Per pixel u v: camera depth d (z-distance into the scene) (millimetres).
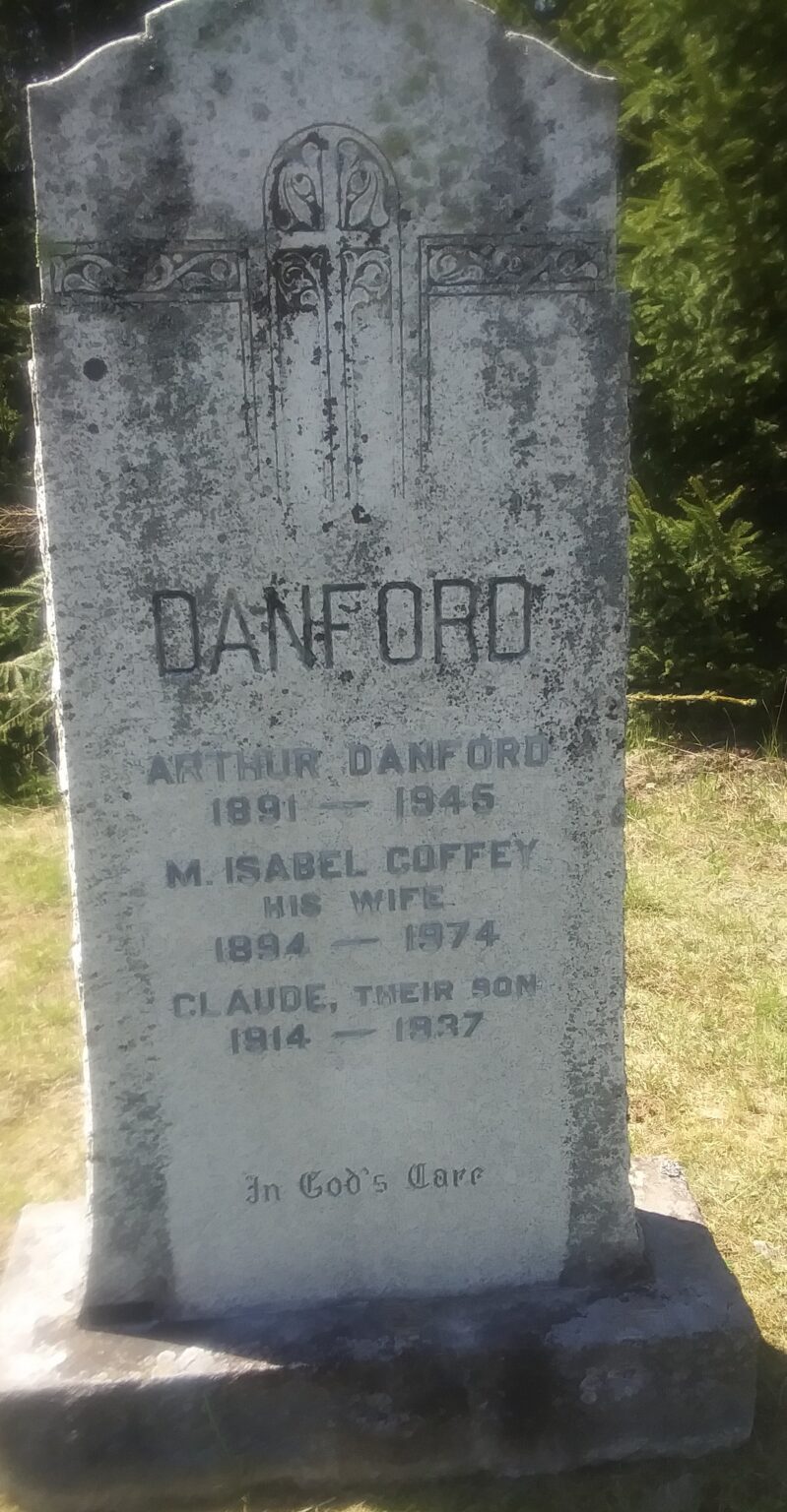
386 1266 1591
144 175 1273
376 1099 1539
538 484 1378
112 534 1348
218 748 1416
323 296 1314
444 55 1273
